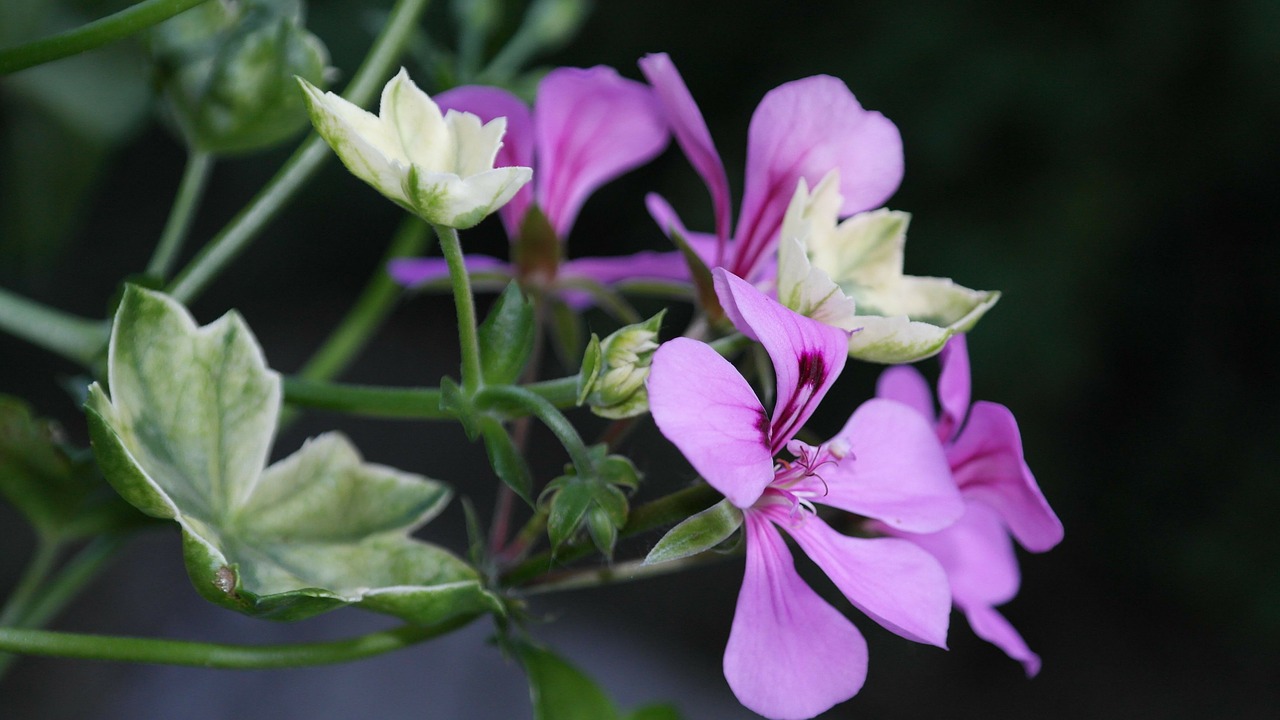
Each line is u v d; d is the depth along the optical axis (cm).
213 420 40
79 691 112
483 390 39
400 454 178
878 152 41
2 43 46
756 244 41
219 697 113
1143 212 167
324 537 40
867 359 40
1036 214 165
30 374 163
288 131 42
